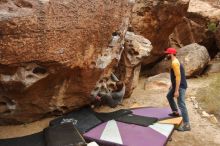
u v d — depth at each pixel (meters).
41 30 5.23
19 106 5.96
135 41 8.41
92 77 6.66
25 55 5.17
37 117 6.47
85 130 6.05
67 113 6.83
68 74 6.08
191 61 10.95
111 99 7.68
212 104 8.14
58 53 5.54
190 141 6.34
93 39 6.37
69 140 5.37
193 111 7.84
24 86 5.47
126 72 8.29
